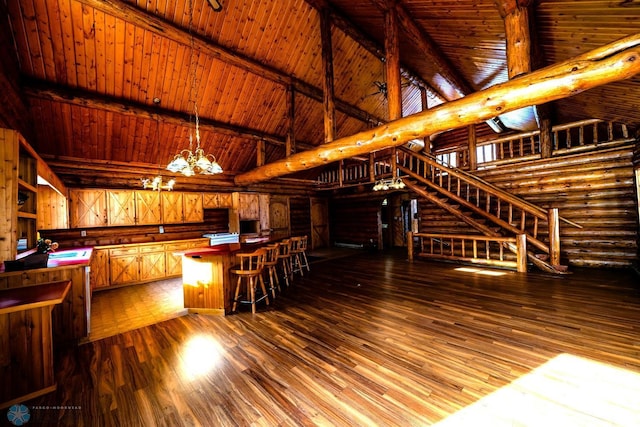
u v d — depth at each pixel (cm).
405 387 213
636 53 228
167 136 597
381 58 611
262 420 184
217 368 248
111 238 595
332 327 328
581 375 219
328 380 226
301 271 588
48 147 499
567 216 606
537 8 305
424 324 327
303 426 178
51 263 316
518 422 174
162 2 404
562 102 545
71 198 512
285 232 959
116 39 414
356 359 256
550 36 350
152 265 597
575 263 595
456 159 980
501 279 511
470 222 668
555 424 171
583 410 182
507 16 305
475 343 277
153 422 185
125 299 470
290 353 271
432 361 248
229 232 776
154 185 570
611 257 561
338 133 870
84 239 562
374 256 834
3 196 253
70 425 184
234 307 392
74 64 417
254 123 676
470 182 662
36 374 214
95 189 539
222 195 741
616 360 237
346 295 448
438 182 793
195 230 732
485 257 684
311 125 766
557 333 290
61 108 456
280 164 598
